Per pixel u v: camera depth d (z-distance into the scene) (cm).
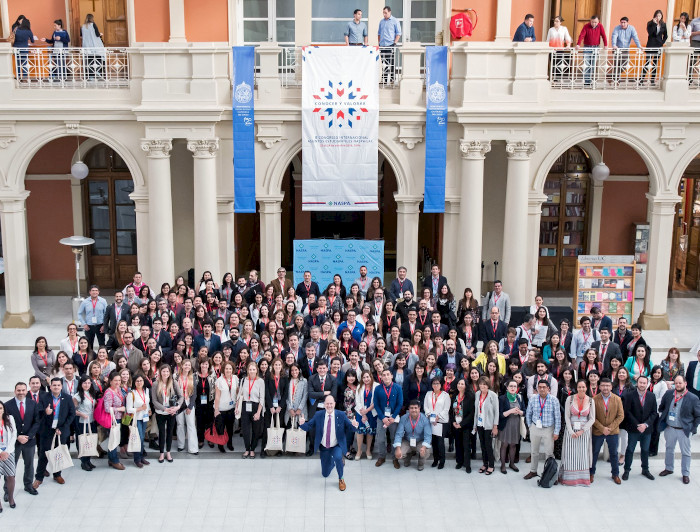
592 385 1187
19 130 1738
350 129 1712
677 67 1717
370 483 1180
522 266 1773
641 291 2098
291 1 1892
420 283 2208
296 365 1230
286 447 1238
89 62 1845
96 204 2098
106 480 1182
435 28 1898
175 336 1349
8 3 1889
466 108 1688
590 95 1722
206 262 1766
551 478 1165
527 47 1677
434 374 1234
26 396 1118
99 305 1559
